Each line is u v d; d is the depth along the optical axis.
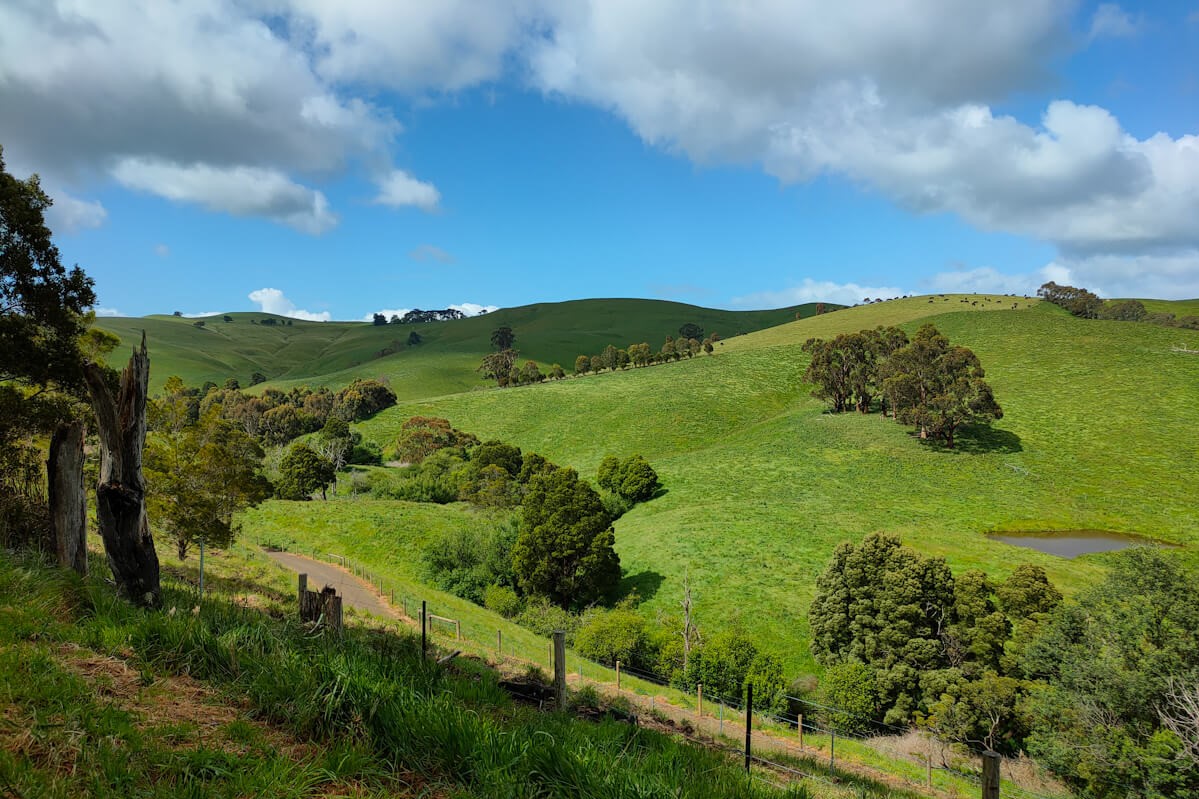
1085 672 25.95
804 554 52.41
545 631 42.81
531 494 52.75
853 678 33.09
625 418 110.38
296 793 4.07
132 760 4.15
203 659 6.04
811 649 38.94
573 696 12.66
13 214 19.53
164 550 31.36
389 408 132.25
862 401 96.88
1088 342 111.69
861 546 38.34
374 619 25.91
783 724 30.81
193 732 4.75
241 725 4.95
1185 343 107.06
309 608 8.56
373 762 4.77
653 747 7.49
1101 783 24.31
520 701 9.59
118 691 5.23
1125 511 61.12
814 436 87.25
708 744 14.84
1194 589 27.09
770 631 42.22
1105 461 71.88
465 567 53.09
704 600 46.88
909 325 139.62
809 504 65.06
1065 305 148.12
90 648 5.94
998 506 63.16
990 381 100.75
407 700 5.62
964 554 50.41
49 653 5.45
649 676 36.66
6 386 19.84
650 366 148.25
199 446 28.86
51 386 22.09
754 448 86.19
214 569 28.95
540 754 5.18
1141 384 90.81
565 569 50.16
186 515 27.78
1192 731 23.23
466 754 5.02
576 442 104.25
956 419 78.31
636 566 53.97
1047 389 94.12
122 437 8.76
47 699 4.65
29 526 9.82
